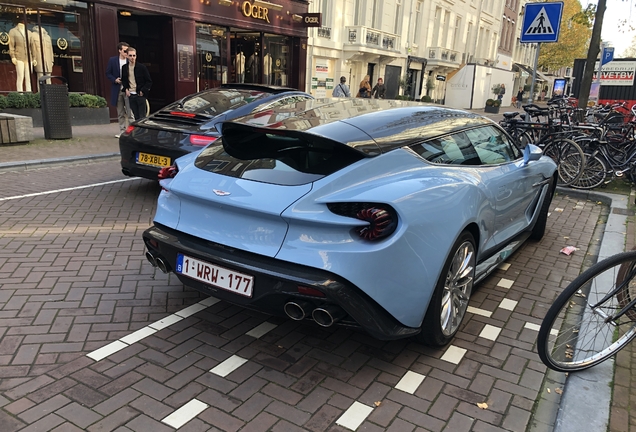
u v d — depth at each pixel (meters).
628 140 8.62
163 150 5.82
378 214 2.60
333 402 2.69
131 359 3.00
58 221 5.49
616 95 16.89
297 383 2.84
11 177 7.46
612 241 5.35
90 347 3.11
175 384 2.78
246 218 2.82
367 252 2.58
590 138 8.24
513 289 4.29
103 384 2.75
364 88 19.53
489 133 4.30
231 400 2.67
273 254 2.69
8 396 2.61
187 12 16.09
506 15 49.34
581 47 57.03
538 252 5.25
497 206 3.83
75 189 6.94
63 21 13.42
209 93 6.73
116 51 14.38
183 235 3.10
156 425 2.45
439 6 33.47
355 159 2.87
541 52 59.56
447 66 34.91
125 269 4.29
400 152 3.08
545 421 2.63
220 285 2.88
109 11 14.01
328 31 23.36
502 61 50.34
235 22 18.02
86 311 3.55
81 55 13.95
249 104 6.24
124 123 10.85
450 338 3.31
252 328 3.43
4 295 3.71
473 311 3.85
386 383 2.88
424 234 2.81
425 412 2.65
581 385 2.85
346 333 3.43
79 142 10.52
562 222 6.45
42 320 3.39
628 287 3.01
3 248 4.62
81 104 13.34
